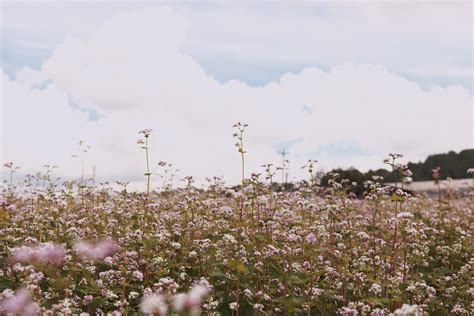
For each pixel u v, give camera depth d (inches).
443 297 444.5
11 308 281.0
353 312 340.5
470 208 757.9
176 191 675.4
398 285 384.8
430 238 559.5
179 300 267.7
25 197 704.4
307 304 341.4
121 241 431.5
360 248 480.7
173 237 486.9
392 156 487.5
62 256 359.6
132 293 333.1
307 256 379.2
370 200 534.3
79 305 345.4
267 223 455.5
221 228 514.6
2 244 424.8
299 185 568.1
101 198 673.0
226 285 390.0
